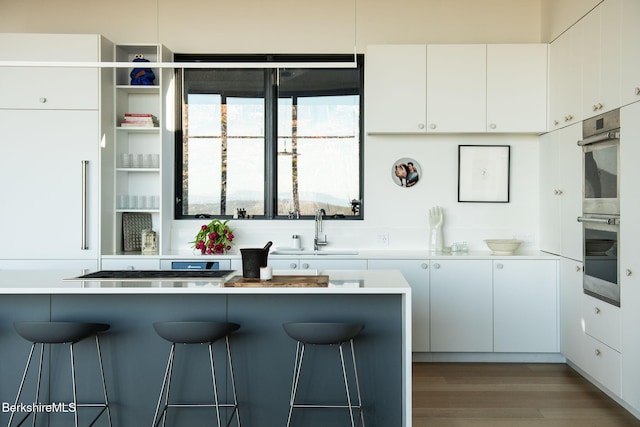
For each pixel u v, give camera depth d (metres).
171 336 2.90
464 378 4.28
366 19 5.14
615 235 3.58
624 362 3.49
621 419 3.48
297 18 5.15
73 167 4.62
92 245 4.64
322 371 3.21
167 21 5.14
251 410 3.21
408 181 5.11
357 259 4.63
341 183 5.22
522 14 5.12
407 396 2.96
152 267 4.68
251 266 3.25
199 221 5.16
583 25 4.07
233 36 5.15
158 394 3.21
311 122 5.22
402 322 3.13
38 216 4.62
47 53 4.60
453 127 4.77
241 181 5.23
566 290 4.44
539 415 3.55
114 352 3.22
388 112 4.78
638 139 3.27
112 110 4.87
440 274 4.62
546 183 4.89
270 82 5.19
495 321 4.61
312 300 3.21
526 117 4.77
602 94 3.76
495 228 5.13
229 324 2.96
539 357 4.70
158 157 4.95
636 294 3.32
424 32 5.13
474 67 4.77
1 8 5.11
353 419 3.18
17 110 4.59
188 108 5.23
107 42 4.75
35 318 3.21
